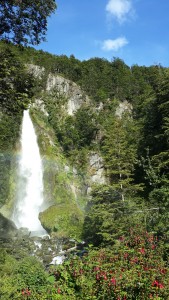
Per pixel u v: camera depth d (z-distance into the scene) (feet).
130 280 17.85
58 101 290.76
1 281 34.58
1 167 184.03
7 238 114.83
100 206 73.56
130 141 131.03
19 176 192.44
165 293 17.16
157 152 99.40
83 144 251.39
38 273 38.50
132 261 21.40
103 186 78.79
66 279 19.77
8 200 178.81
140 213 44.09
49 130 253.65
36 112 261.24
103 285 18.19
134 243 26.96
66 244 98.48
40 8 32.83
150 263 21.24
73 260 21.44
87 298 17.71
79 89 311.68
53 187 194.90
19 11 32.50
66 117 276.62
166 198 37.01
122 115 295.48
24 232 131.03
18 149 202.08
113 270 20.11
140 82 343.46
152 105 105.60
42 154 211.82
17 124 205.57
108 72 374.02
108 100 326.44
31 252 92.73
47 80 299.38
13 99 35.19
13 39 34.63
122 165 89.61
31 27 34.17
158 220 34.81
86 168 228.84
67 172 213.25
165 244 27.37
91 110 290.97
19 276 38.29
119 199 79.15
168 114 93.45
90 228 79.15
